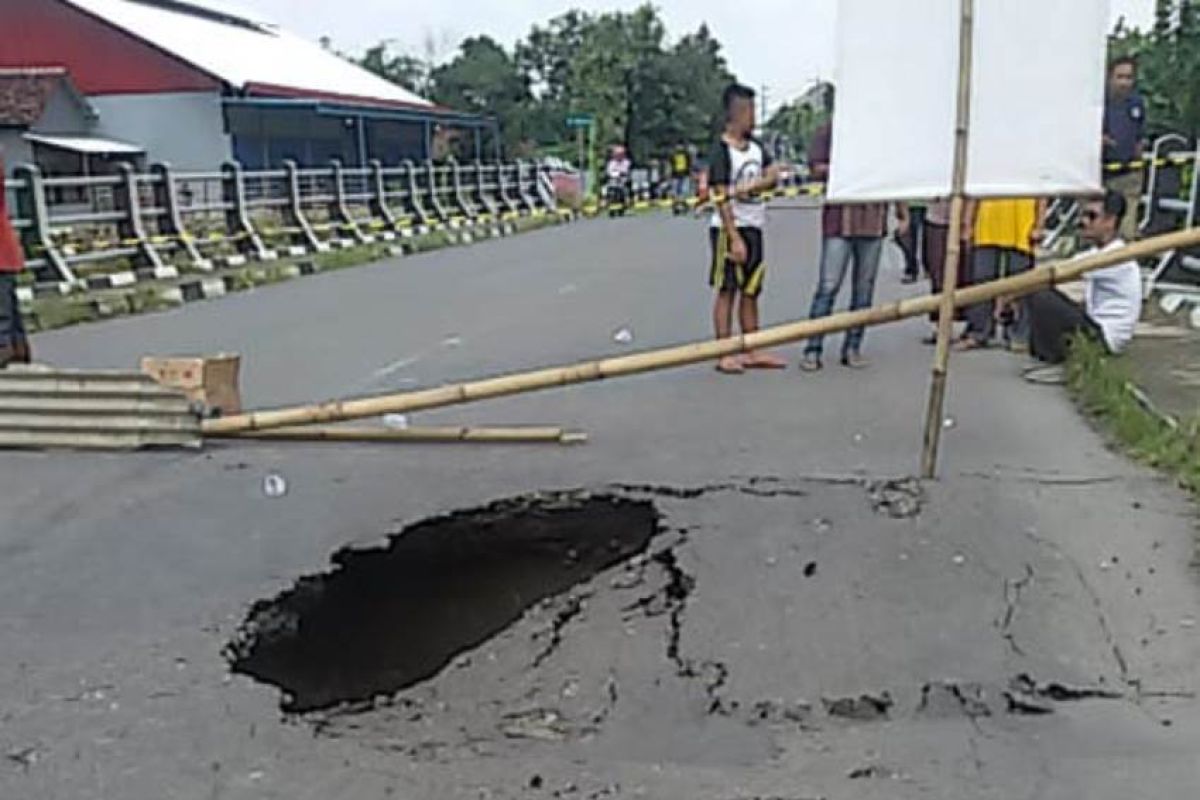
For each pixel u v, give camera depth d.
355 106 34.56
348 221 21.58
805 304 11.53
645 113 45.62
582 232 24.80
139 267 15.30
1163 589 4.11
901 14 5.11
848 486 5.28
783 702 3.44
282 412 6.34
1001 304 8.53
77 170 33.09
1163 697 3.42
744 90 7.93
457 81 52.66
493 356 9.17
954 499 5.05
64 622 4.09
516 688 3.61
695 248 19.36
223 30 41.94
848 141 5.26
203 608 4.21
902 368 8.00
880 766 3.09
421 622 4.32
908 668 3.61
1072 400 6.88
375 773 3.11
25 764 3.17
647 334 10.04
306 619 4.24
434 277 15.97
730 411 6.85
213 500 5.39
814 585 4.21
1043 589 4.13
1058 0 5.03
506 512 5.19
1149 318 9.70
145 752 3.23
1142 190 12.05
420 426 6.54
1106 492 5.12
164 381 6.48
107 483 5.67
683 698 3.48
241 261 17.22
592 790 3.00
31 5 35.16
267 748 3.25
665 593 4.21
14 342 8.08
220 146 34.75
